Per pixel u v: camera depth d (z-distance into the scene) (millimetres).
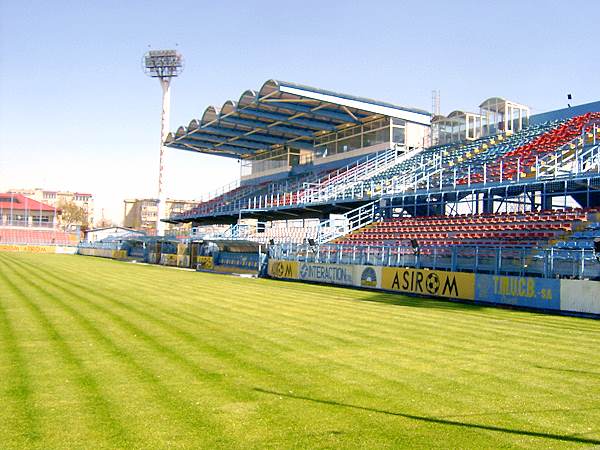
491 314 16547
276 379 8070
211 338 11125
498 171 28672
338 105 39188
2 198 96312
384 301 19688
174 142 54844
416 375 8445
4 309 14656
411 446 5645
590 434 6059
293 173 52688
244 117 44500
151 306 16062
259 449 5496
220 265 38594
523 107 37688
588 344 11398
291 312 15578
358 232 31875
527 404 7090
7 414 6375
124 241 58281
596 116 31422
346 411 6688
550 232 22297
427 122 40906
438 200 32094
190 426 6098
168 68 66000
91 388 7426
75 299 17266
